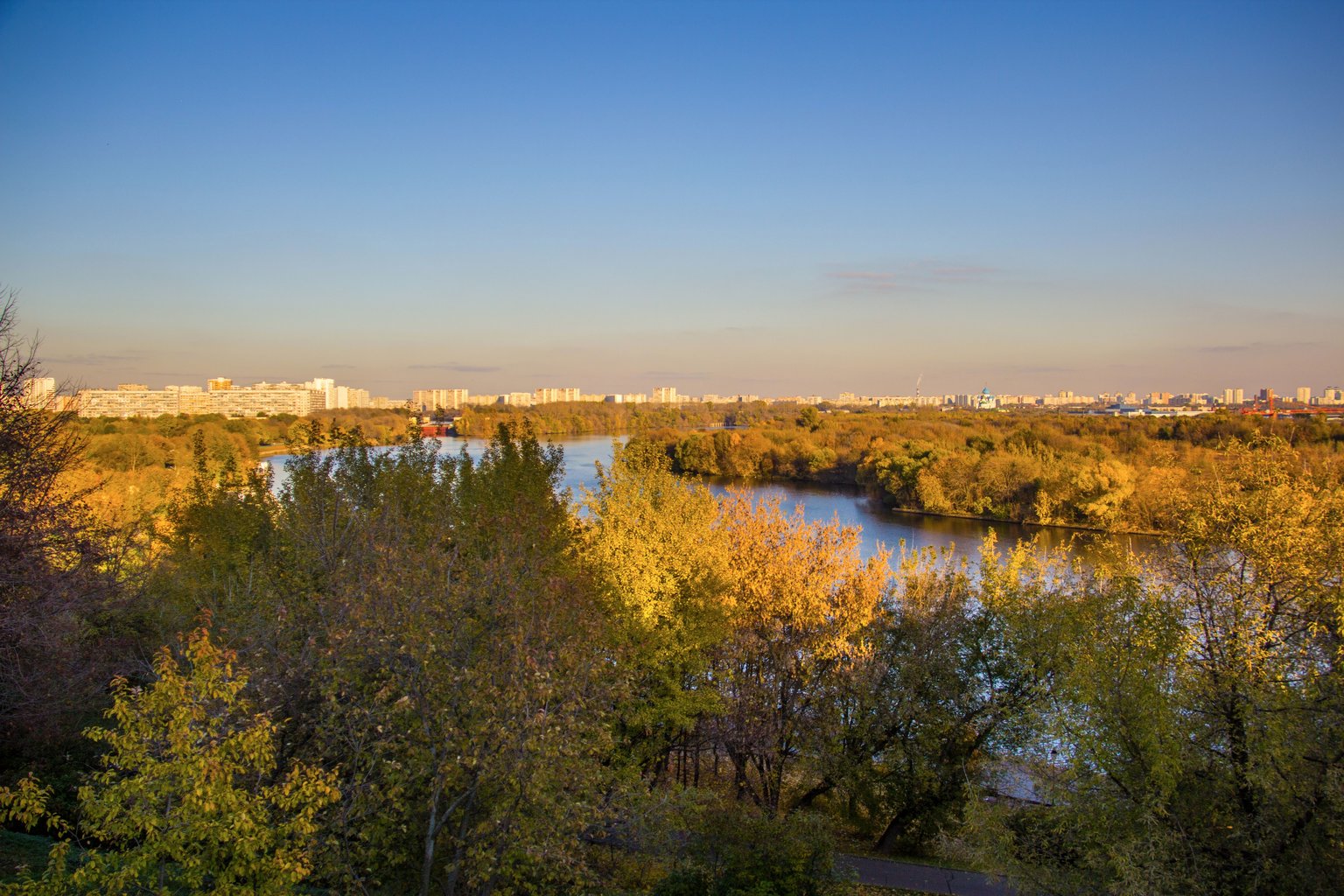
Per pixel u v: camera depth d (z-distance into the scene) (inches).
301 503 1110.4
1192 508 971.9
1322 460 1615.4
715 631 1109.7
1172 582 939.3
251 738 502.3
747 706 1130.7
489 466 1311.5
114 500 2065.7
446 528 1046.4
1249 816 692.7
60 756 842.2
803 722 1153.4
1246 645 796.0
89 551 922.7
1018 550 1197.1
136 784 463.8
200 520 1240.8
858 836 1181.7
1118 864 654.5
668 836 770.8
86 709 859.4
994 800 1048.2
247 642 761.0
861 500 4286.4
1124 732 733.9
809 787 1258.0
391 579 703.1
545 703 654.5
